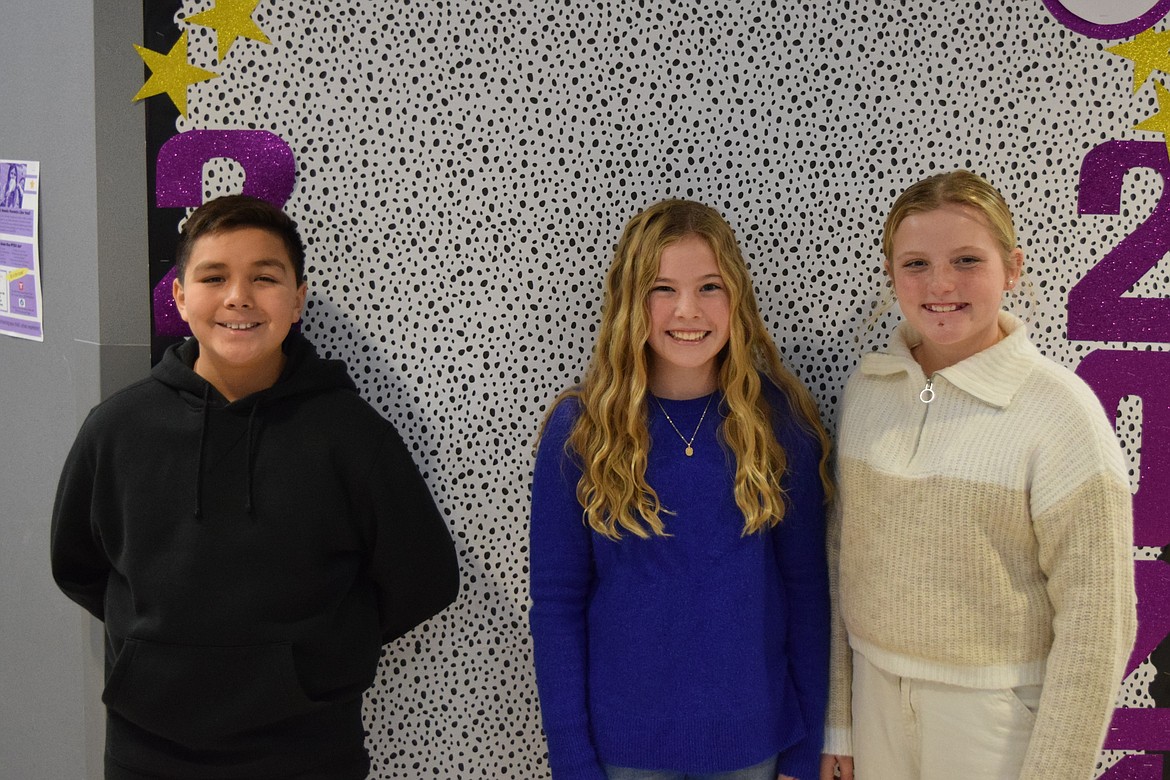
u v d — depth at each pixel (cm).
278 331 142
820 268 169
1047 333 170
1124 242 169
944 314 130
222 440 140
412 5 163
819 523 148
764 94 166
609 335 149
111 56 162
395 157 165
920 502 129
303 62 164
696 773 136
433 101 165
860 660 142
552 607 143
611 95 165
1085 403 122
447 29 164
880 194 168
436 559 153
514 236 167
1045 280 169
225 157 164
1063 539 121
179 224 165
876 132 167
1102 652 118
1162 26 166
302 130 164
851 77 166
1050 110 167
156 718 138
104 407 145
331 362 152
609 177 167
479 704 174
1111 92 167
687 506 140
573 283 168
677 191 167
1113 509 118
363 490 146
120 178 163
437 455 170
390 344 168
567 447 145
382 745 174
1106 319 169
